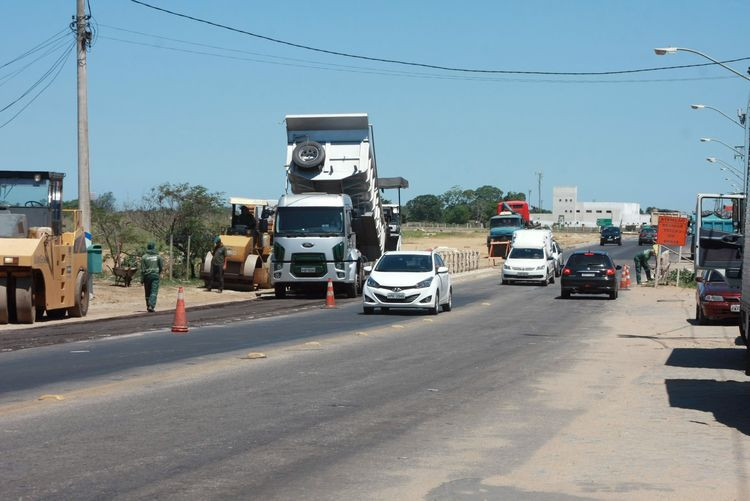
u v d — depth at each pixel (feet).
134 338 68.03
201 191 149.59
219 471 27.58
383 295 93.56
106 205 153.89
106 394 41.57
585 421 37.24
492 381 48.47
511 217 265.54
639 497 25.40
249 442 31.86
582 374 52.21
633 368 55.57
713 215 65.26
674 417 38.52
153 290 93.45
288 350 60.90
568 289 128.57
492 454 30.68
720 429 35.88
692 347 68.39
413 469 28.32
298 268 118.62
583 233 573.33
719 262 61.16
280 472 27.61
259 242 133.18
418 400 41.68
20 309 77.92
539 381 48.85
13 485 25.41
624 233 598.75
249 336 70.33
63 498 24.14
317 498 24.72
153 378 46.91
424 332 76.33
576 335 77.00
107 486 25.45
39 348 60.80
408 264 98.43
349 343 66.18
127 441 31.58
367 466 28.58
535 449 31.63
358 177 120.67
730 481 27.35
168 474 27.02
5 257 75.61
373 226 130.00
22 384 44.50
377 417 37.19
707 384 48.75
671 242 154.92
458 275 189.98
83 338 67.36
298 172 120.57
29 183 81.92
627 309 110.42
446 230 568.82
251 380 46.85
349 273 120.47
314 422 35.81
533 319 93.30
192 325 80.12
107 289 115.34
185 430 33.71
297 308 103.60
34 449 30.04
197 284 134.62
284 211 119.65
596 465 29.30
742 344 70.54
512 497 25.18
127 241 148.25
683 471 28.60
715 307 84.43
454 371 52.16
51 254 79.82
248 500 24.38
